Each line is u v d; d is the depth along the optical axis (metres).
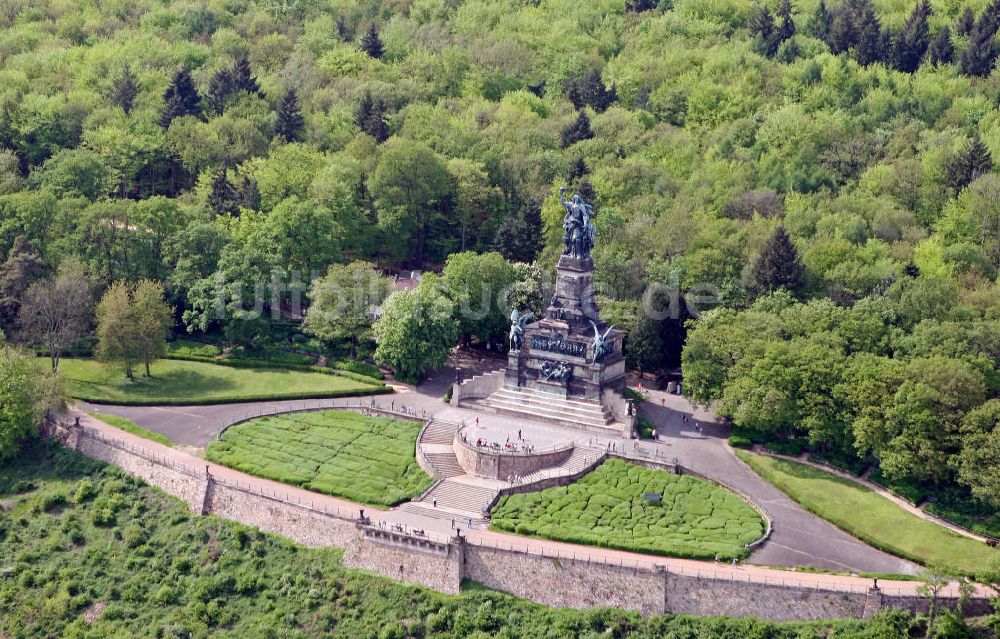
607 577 169.00
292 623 173.62
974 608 158.50
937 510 183.25
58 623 178.50
